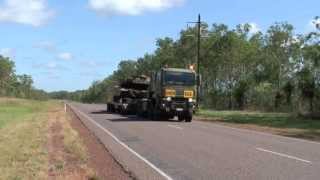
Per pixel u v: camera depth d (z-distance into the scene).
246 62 77.69
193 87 43.03
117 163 17.39
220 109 75.44
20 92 146.62
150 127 34.28
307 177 14.68
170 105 42.44
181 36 83.19
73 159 17.27
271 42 77.56
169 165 16.98
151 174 15.25
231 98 79.62
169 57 85.69
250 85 75.69
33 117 43.59
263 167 16.48
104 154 19.86
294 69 70.38
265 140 25.44
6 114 50.09
